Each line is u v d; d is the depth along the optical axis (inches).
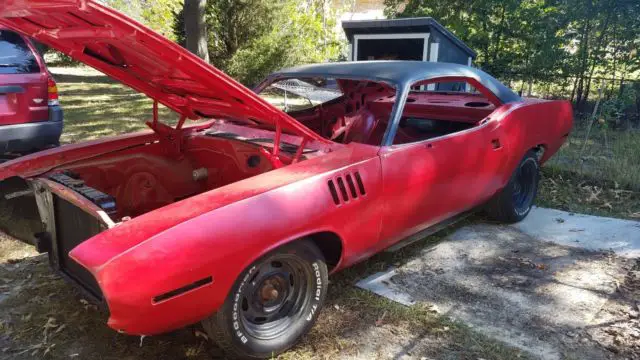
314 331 111.3
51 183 107.8
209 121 161.6
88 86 565.6
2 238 161.6
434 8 434.3
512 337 108.7
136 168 138.6
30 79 213.9
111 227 89.1
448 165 133.0
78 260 82.2
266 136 136.8
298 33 609.0
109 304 80.0
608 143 273.4
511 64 378.6
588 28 342.3
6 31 209.2
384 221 118.3
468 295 126.3
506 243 158.6
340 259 111.6
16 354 104.8
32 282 134.4
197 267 84.7
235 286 92.0
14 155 218.7
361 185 111.2
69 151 132.0
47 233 114.1
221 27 578.2
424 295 126.0
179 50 89.7
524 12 365.7
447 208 138.0
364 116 152.0
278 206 95.7
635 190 206.2
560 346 105.5
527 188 178.7
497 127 152.2
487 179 150.0
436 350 104.5
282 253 98.0
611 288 129.7
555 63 350.6
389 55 366.6
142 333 85.9
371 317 116.6
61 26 97.7
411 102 189.3
